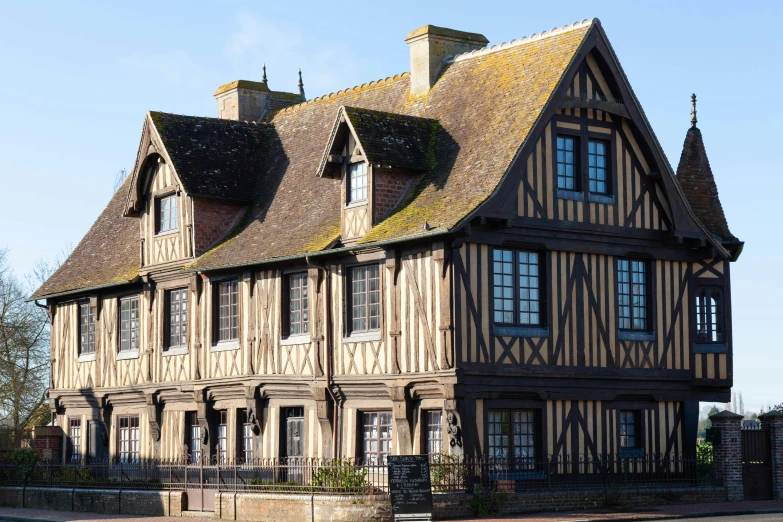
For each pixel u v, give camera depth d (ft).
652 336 82.69
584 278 79.30
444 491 70.54
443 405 74.08
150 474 86.79
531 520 67.36
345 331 80.89
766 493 84.02
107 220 113.09
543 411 76.89
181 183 91.35
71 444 107.65
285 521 71.05
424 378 74.54
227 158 96.43
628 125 81.76
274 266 86.33
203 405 91.35
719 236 89.66
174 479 82.84
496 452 74.84
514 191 75.20
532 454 76.74
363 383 79.00
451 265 73.15
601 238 80.02
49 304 111.24
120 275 100.12
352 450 80.28
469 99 84.07
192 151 94.48
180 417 94.68
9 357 147.02
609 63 79.51
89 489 87.04
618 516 69.82
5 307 150.00
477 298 74.18
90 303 105.29
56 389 108.99
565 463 75.25
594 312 79.56
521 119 77.15
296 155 96.02
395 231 76.18
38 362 149.59
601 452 79.46
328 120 96.63
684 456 83.97
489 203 73.56
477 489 71.10
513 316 76.02
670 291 84.12
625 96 80.64
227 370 89.45
